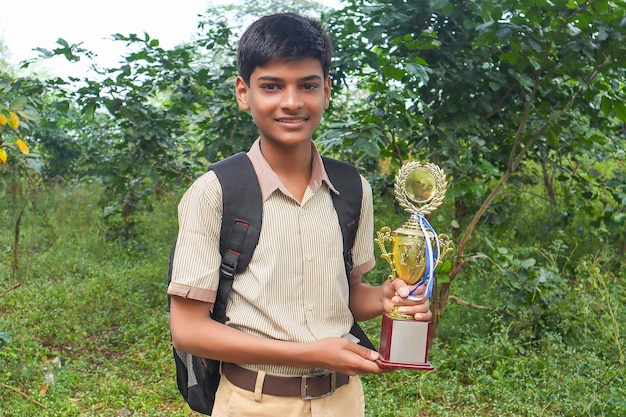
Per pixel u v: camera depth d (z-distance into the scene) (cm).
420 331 169
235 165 168
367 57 464
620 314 492
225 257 165
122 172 558
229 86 518
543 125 458
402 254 174
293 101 160
